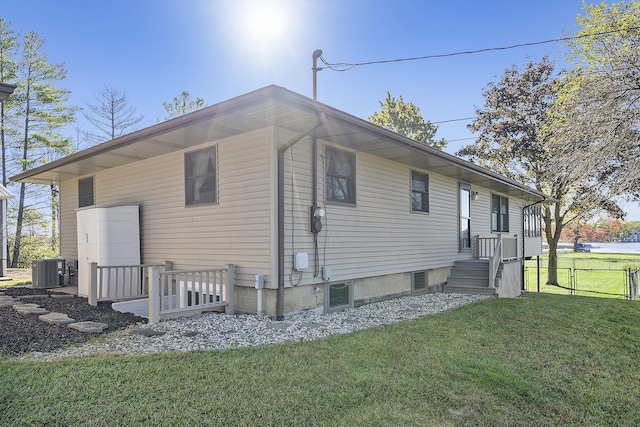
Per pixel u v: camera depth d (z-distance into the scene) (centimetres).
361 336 516
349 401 320
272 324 580
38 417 284
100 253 787
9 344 453
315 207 675
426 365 406
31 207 2331
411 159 876
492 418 302
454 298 923
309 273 671
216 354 427
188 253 747
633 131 866
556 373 398
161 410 297
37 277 968
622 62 907
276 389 339
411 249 944
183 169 761
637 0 1220
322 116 539
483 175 1075
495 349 475
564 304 858
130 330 530
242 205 659
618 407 329
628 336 568
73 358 407
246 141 654
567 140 959
